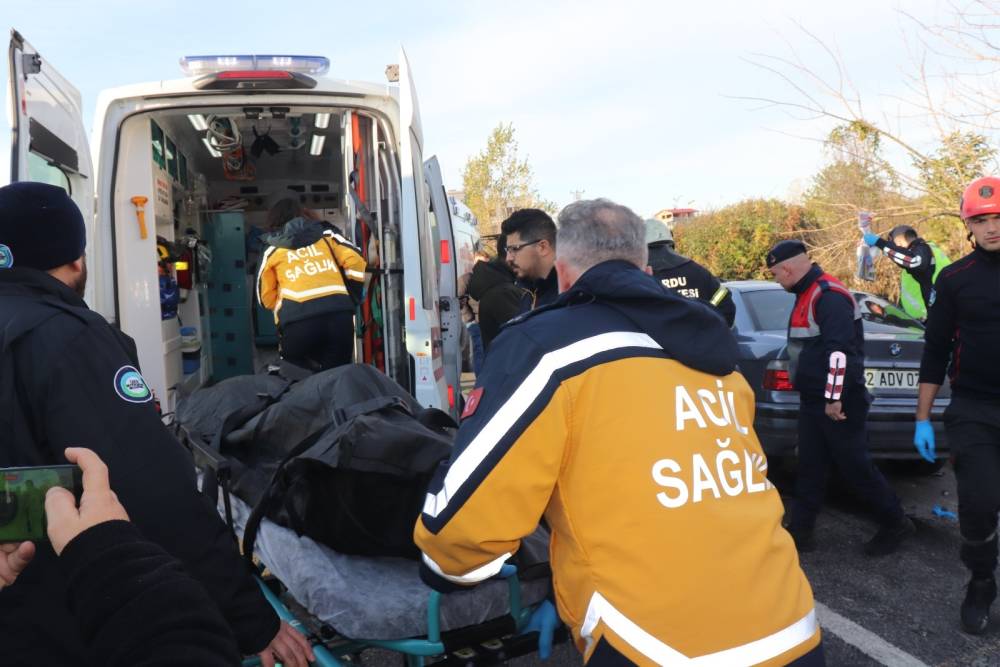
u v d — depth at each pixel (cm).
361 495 208
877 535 423
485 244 1264
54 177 376
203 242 673
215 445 260
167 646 82
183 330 594
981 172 733
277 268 473
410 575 209
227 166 717
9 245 153
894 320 575
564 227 178
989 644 326
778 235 1586
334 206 820
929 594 374
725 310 450
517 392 154
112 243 452
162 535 145
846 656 317
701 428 158
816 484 420
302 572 202
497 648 192
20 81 324
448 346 522
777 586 152
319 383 267
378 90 455
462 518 152
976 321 317
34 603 134
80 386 142
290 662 173
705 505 151
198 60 442
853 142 763
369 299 506
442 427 259
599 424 153
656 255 446
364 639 186
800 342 413
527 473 151
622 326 162
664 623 143
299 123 623
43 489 91
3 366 140
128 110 448
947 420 332
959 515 331
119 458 141
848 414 401
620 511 149
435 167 522
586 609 150
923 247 640
